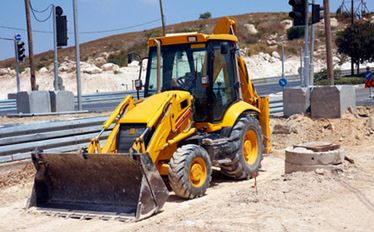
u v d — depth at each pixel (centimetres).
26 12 2683
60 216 1045
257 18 9956
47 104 2344
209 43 1242
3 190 1255
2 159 1298
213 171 1431
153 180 1004
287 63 7250
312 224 869
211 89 1236
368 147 1656
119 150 1109
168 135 1132
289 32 8725
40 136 1380
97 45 8619
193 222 898
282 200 1009
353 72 5984
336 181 1125
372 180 1147
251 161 1335
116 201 1051
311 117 1933
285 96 2025
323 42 8125
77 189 1095
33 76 2705
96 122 1525
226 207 995
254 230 845
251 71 6731
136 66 6556
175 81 1251
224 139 1248
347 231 835
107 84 5803
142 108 1138
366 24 6075
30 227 989
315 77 5147
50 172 1113
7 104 3250
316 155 1171
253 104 1474
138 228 922
